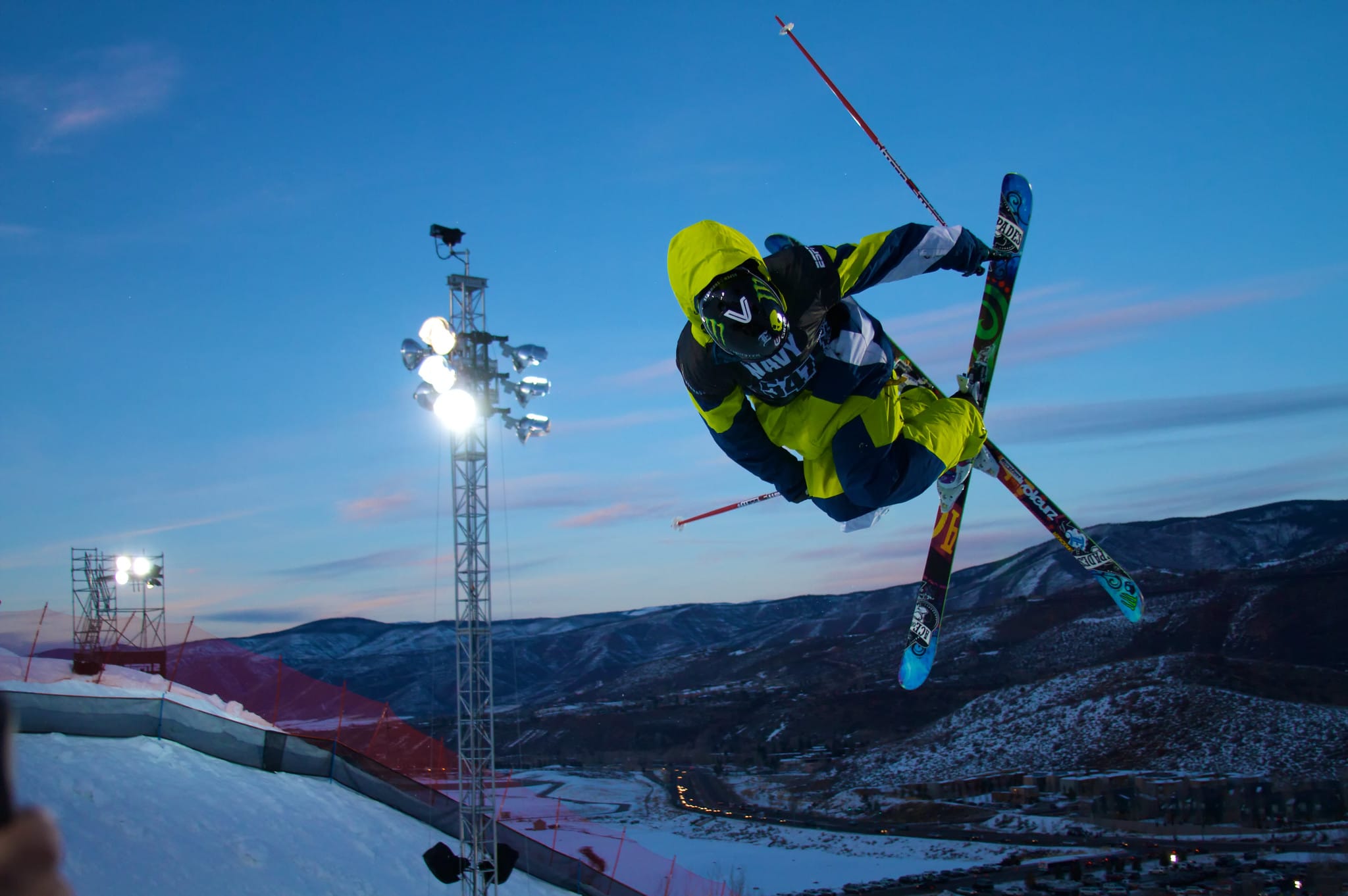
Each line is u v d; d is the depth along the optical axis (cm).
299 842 2870
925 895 10300
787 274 519
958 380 683
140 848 2491
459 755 2392
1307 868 10569
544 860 3588
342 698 3809
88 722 2931
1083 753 18238
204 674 4447
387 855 3019
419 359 2256
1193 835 12900
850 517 627
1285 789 14425
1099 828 13725
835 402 569
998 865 11862
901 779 18975
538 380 2336
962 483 845
